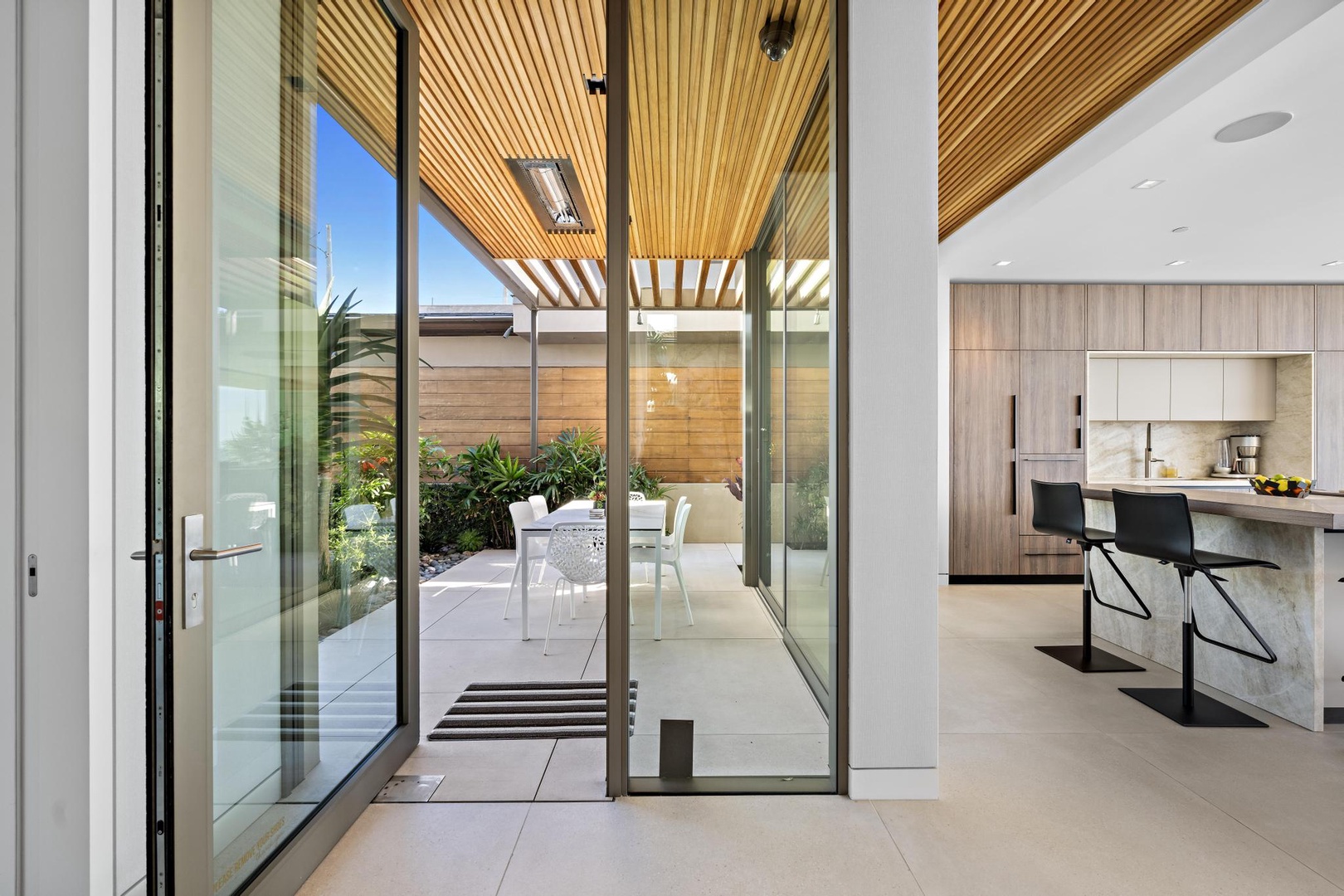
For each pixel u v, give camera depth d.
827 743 2.10
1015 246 4.59
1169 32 2.42
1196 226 4.18
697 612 2.12
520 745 2.42
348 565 1.96
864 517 2.01
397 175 2.32
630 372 2.11
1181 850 1.76
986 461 5.39
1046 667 3.30
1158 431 6.04
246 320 1.48
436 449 7.25
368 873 1.68
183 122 1.23
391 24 2.26
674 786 2.09
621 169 2.05
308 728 1.74
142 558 1.48
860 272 2.00
